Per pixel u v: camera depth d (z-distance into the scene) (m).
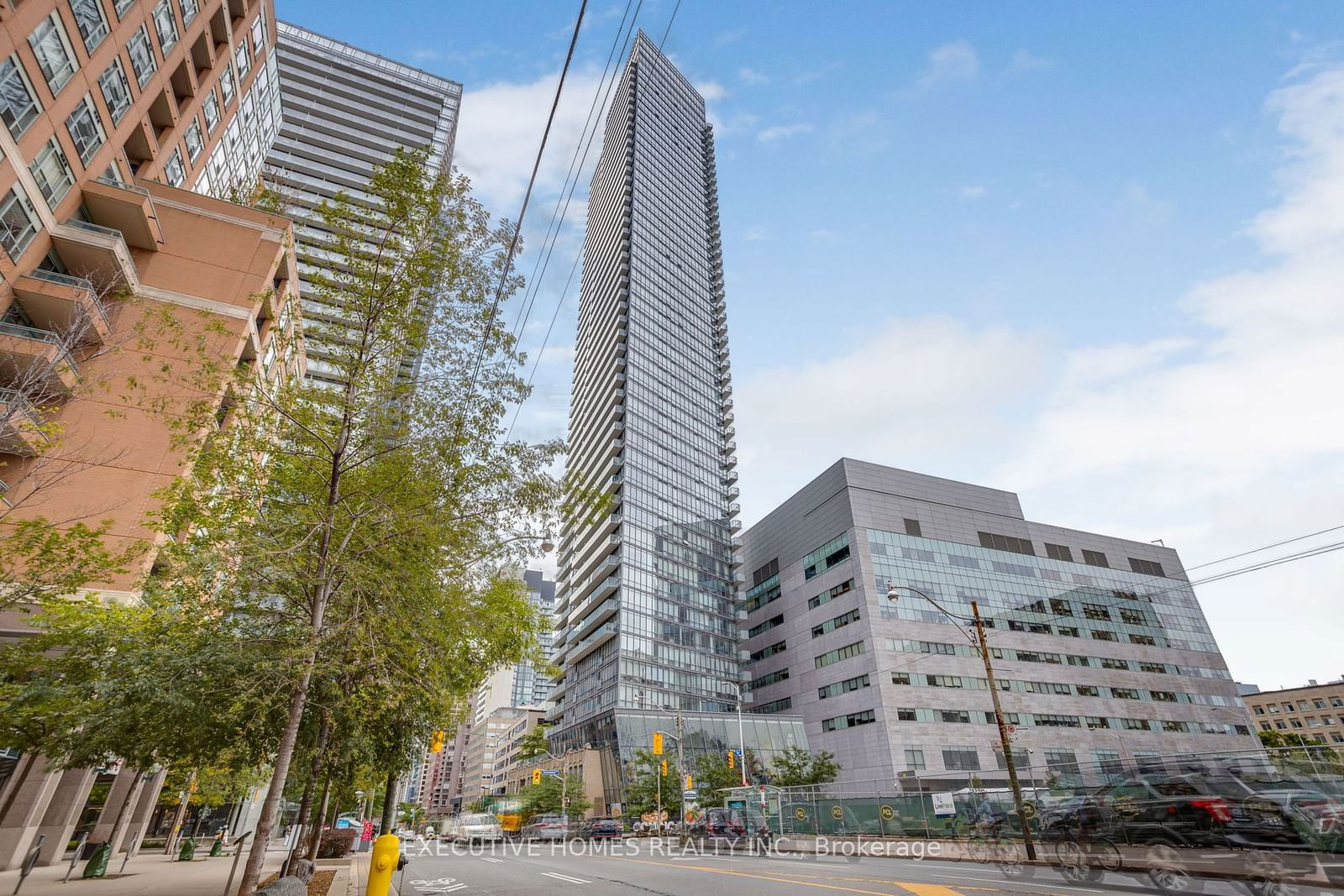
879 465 90.81
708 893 12.96
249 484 12.46
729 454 129.50
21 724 15.17
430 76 121.31
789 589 95.88
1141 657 91.12
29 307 26.02
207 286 32.41
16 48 24.11
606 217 144.00
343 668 12.42
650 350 120.75
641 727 78.56
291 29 112.69
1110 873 15.13
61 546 15.85
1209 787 16.23
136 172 34.94
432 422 13.28
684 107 167.12
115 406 26.77
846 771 75.94
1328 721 119.62
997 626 84.06
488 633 17.16
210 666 12.11
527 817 72.50
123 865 21.58
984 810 24.56
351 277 12.90
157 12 33.16
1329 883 11.90
